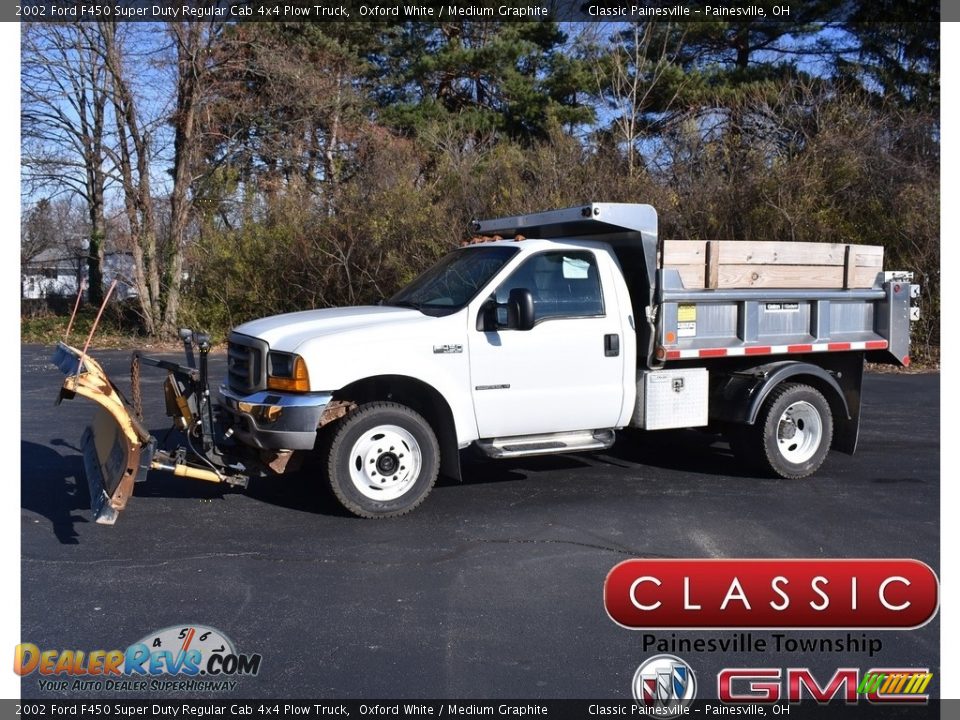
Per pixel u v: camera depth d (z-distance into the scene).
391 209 19.14
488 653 4.24
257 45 22.16
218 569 5.29
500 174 19.28
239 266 20.48
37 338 21.64
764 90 21.30
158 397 12.12
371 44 26.88
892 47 24.59
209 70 21.33
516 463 8.25
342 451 6.19
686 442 9.30
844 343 7.95
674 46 25.23
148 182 21.55
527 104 26.88
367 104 25.95
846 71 24.39
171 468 5.96
